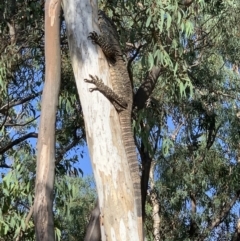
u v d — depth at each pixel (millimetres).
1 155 10977
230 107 14008
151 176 15000
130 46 9852
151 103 9797
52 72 6152
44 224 5707
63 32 10008
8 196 8703
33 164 8688
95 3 6484
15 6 9766
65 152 9953
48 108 6039
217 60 12891
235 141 14461
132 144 6090
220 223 15422
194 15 10117
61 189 8734
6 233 8625
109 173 5758
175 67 8234
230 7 11117
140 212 5797
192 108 12594
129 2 8758
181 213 15172
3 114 11047
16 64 10438
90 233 7574
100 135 5875
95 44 6258
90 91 6004
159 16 8320
